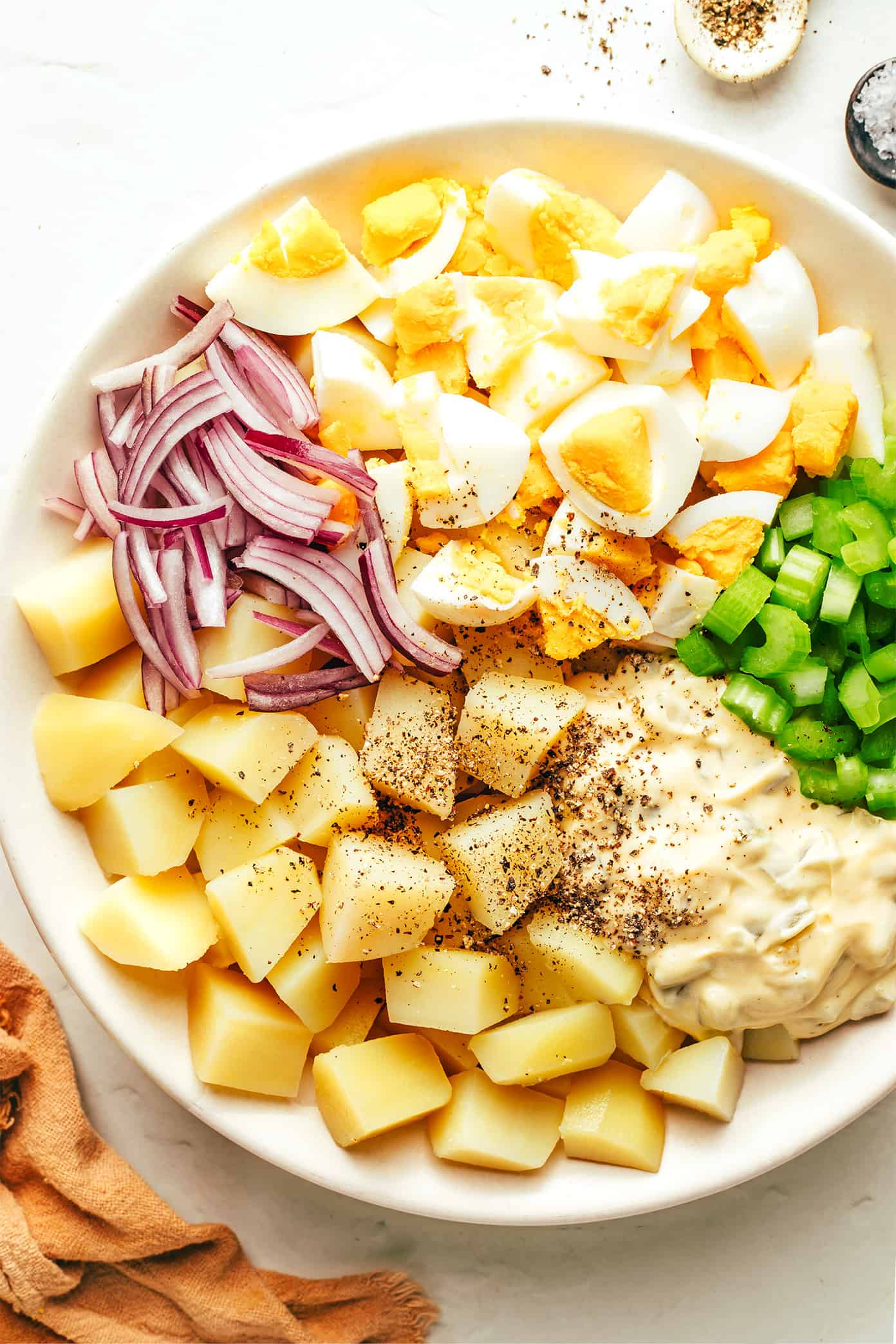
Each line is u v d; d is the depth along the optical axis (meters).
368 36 0.56
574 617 0.52
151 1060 0.51
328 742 0.52
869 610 0.52
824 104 0.56
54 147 0.57
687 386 0.52
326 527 0.51
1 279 0.57
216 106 0.57
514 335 0.52
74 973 0.51
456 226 0.52
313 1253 0.57
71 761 0.51
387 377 0.52
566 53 0.56
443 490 0.51
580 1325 0.58
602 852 0.52
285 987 0.52
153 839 0.51
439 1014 0.52
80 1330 0.55
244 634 0.51
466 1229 0.58
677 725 0.52
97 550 0.52
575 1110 0.53
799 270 0.52
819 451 0.51
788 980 0.51
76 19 0.57
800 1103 0.52
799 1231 0.57
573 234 0.51
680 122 0.56
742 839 0.51
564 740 0.52
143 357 0.52
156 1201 0.55
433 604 0.51
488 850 0.52
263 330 0.52
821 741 0.51
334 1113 0.51
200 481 0.52
